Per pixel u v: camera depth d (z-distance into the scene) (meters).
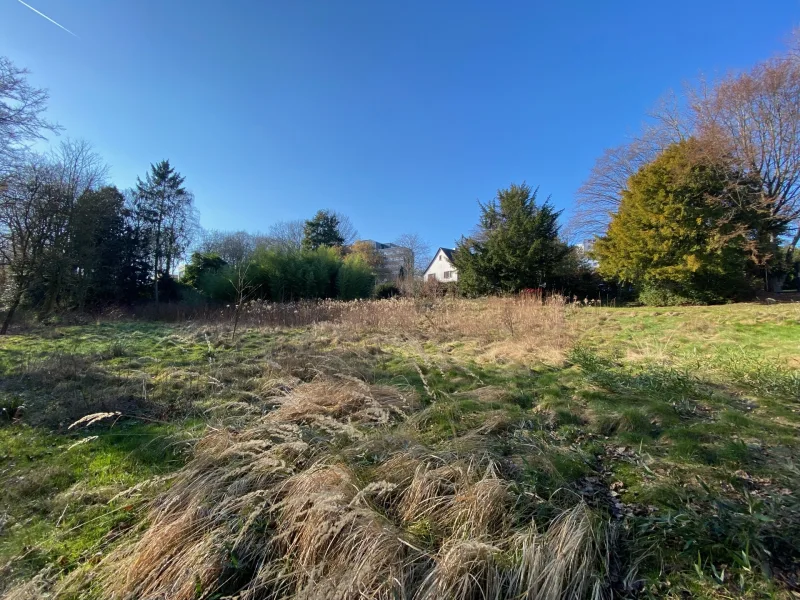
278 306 11.54
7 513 2.09
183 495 2.07
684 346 5.91
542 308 8.35
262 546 1.78
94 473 2.50
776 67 12.89
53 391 4.17
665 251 12.75
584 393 3.72
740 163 12.91
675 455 2.50
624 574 1.62
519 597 1.46
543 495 2.10
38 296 14.66
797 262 15.62
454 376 4.54
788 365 4.38
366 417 3.03
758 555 1.58
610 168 21.19
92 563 1.76
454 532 1.78
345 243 37.75
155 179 21.50
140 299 20.09
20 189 12.52
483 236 19.38
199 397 3.98
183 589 1.56
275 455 2.26
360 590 1.44
